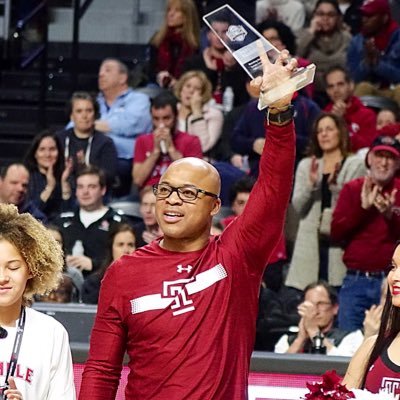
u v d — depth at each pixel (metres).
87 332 7.81
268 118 5.77
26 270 5.95
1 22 17.70
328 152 12.09
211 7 16.69
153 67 16.03
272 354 7.04
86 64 17.69
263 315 10.69
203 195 5.81
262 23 15.06
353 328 11.21
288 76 5.68
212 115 14.24
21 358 5.93
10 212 6.04
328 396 5.48
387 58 15.30
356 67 15.35
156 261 5.82
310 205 12.07
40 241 5.98
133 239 10.95
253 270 5.90
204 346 5.69
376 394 5.64
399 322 6.00
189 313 5.71
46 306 7.88
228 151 14.20
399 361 5.93
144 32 18.23
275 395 6.98
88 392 5.84
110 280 5.85
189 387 5.65
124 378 6.98
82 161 13.46
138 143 13.62
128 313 5.79
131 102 14.45
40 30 17.80
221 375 5.68
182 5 15.82
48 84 17.55
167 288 5.75
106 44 18.12
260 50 5.80
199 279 5.77
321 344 9.40
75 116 13.52
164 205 5.82
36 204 13.20
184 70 15.37
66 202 13.27
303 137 13.55
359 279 11.30
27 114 17.06
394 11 16.86
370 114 13.84
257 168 13.60
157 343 5.71
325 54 15.39
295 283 11.93
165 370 5.68
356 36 15.43
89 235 11.88
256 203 5.83
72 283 10.70
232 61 15.13
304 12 16.34
